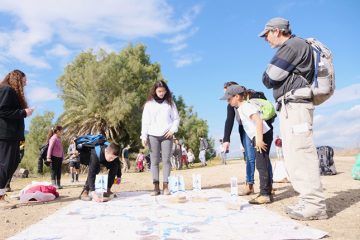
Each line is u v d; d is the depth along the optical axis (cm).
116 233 361
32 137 3384
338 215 430
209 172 1380
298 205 426
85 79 3412
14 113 580
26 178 2194
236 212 455
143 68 3562
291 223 382
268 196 532
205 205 521
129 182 1091
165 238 333
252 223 387
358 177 844
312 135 421
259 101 550
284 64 423
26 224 450
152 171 678
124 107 3188
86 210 508
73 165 1324
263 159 531
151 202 574
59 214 476
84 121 3344
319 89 415
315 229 351
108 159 617
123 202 584
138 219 430
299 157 418
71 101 3647
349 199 536
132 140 3494
